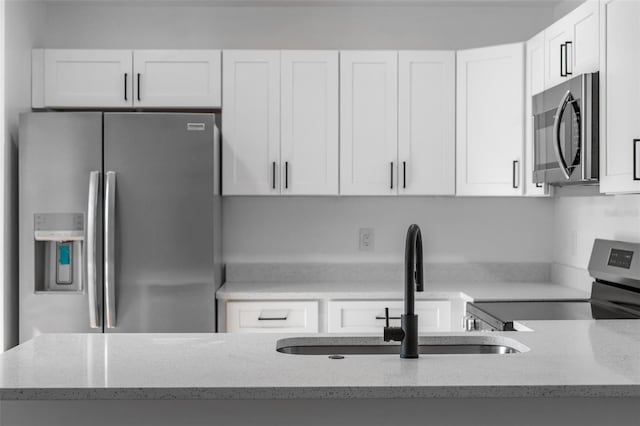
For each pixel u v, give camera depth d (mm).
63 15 4203
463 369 1783
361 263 4250
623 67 2508
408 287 1915
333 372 1752
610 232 3451
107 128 3553
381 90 3914
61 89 3855
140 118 3561
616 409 1774
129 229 3551
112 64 3863
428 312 3707
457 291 3732
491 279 4262
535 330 2385
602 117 2695
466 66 3852
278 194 3898
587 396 1655
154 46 4227
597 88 2738
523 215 4293
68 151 3559
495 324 2838
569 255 4016
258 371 1764
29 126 3562
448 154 3910
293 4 4207
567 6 4020
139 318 3561
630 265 3018
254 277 4207
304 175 3904
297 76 3900
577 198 3887
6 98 3584
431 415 1763
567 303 3295
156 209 3561
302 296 3682
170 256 3566
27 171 3568
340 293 3688
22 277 3584
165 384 1640
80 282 3643
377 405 1762
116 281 3549
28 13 3883
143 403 1766
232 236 4227
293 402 1761
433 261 4285
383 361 1882
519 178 3650
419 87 3912
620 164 2535
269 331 3674
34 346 2084
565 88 2941
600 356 1943
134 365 1833
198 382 1655
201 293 3584
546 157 3201
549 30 3291
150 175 3561
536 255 4301
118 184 3549
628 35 2471
